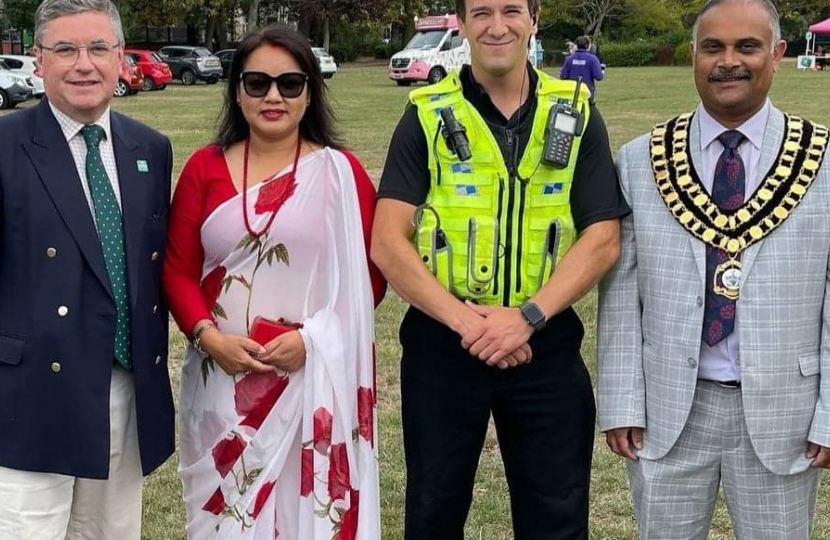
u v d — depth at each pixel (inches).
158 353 104.7
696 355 98.7
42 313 95.8
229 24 1761.8
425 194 103.6
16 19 1304.1
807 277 96.5
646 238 101.5
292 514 108.7
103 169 99.3
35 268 95.7
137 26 1621.6
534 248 101.7
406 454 108.6
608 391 105.1
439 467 105.2
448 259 102.0
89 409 97.6
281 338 104.7
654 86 1063.0
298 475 108.3
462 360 104.0
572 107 102.1
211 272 108.0
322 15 1678.2
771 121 98.0
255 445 106.9
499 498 151.2
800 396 98.0
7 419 97.0
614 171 104.4
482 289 101.7
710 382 99.6
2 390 96.7
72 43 94.0
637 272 103.7
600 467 160.7
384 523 145.0
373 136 567.5
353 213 106.4
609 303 105.4
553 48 1980.8
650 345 102.7
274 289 106.5
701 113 100.3
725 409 99.3
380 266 103.3
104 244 98.7
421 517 106.2
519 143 101.9
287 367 105.8
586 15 1919.3
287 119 105.3
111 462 104.0
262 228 105.0
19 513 98.6
